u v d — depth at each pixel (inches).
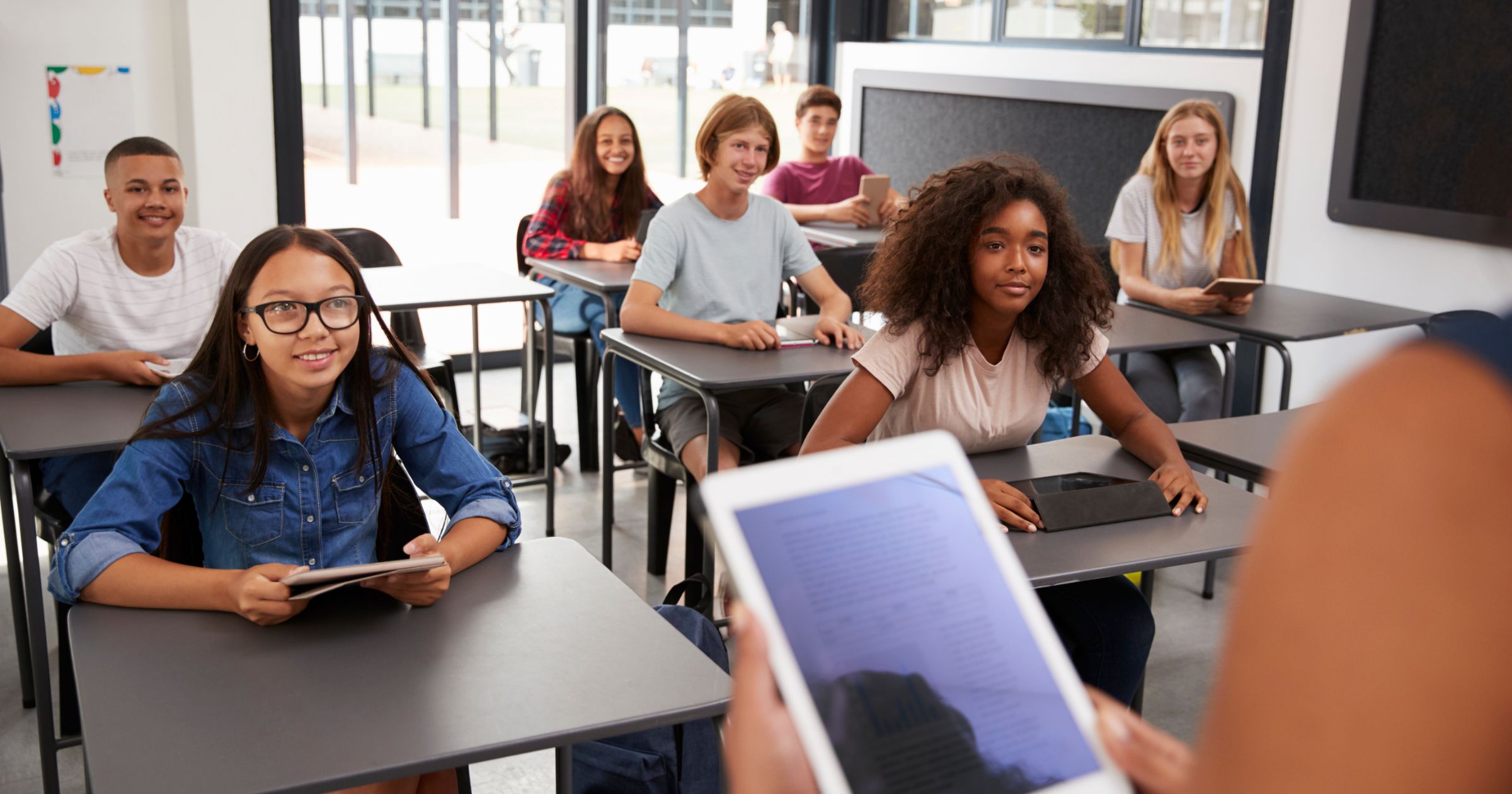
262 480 65.6
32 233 159.8
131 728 48.2
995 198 79.4
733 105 121.7
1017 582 23.1
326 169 175.9
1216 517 76.8
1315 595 11.5
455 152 186.9
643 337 117.3
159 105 165.3
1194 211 146.6
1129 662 80.1
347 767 45.8
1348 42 147.0
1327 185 152.9
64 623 88.6
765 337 113.5
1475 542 10.7
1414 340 11.8
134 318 105.8
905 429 86.1
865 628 21.7
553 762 91.0
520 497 147.1
